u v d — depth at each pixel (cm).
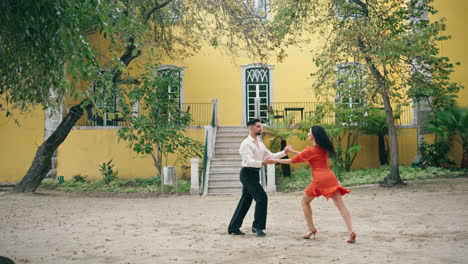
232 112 1903
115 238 607
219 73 1908
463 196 982
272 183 1365
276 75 1892
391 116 1309
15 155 1741
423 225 661
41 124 1747
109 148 1722
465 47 1683
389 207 875
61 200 1157
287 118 1650
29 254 508
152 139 1308
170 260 465
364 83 1295
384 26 1297
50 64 406
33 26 378
